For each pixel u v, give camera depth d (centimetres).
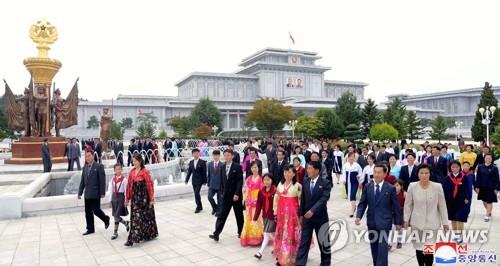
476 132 4331
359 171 1055
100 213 884
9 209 1018
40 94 2262
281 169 1074
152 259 683
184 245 767
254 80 11069
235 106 9738
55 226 937
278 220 649
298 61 11288
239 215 814
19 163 2095
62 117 2366
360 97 12544
